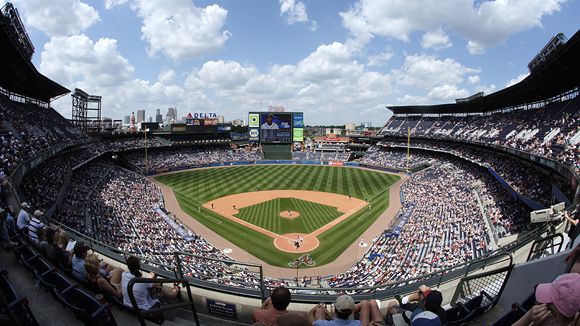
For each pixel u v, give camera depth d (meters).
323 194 62.78
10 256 9.48
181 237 36.22
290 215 48.59
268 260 33.22
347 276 28.20
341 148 116.06
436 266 26.14
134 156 87.56
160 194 58.53
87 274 7.15
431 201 48.75
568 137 36.72
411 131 96.19
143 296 6.76
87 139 65.69
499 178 43.62
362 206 53.50
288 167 95.69
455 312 6.11
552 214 13.05
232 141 118.31
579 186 21.09
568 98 46.19
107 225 34.66
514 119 58.91
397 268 27.92
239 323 7.94
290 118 104.50
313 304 8.70
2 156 28.12
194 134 108.56
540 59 52.12
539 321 3.07
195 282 8.92
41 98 65.00
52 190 36.56
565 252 5.56
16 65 41.75
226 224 44.38
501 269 6.45
